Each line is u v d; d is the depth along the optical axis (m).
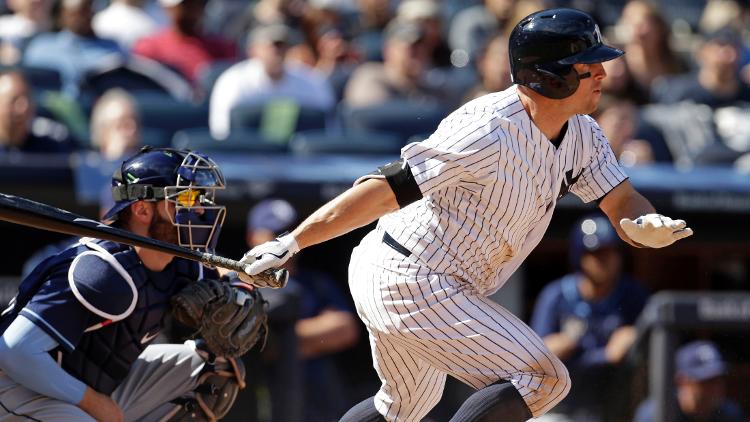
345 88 34.19
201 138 28.17
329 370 24.08
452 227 13.67
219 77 32.50
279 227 23.72
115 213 14.69
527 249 14.37
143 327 14.72
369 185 13.28
